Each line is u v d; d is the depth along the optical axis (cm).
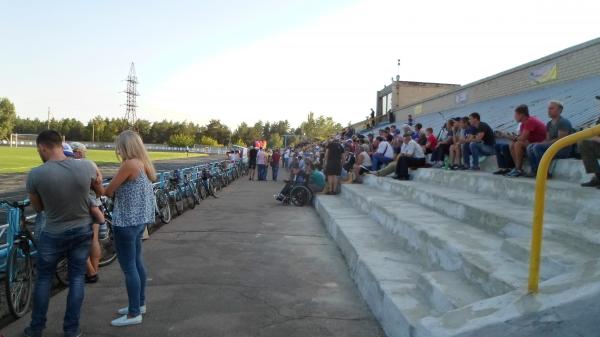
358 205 998
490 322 294
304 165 1595
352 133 3039
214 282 577
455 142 985
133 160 431
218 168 1975
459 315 318
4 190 1473
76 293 405
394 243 638
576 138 300
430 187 862
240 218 1101
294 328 435
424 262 526
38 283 398
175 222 1030
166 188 1068
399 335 382
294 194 1373
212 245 793
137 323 440
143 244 795
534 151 690
